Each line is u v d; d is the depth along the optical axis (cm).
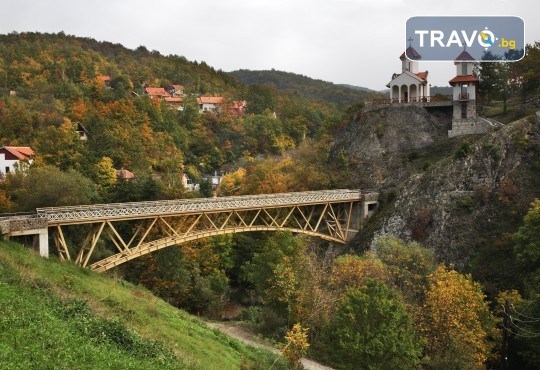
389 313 3119
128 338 2212
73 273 3266
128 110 11400
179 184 7688
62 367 1608
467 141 6475
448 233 5806
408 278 4525
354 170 7856
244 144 13850
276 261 4669
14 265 2623
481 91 8312
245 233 6881
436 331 3766
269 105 18150
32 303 2103
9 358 1543
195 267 5519
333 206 7069
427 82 8650
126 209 4169
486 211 5828
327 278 4512
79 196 5009
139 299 3341
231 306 5894
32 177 5384
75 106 11131
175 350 2464
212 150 13138
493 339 4141
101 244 4956
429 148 7556
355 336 3050
